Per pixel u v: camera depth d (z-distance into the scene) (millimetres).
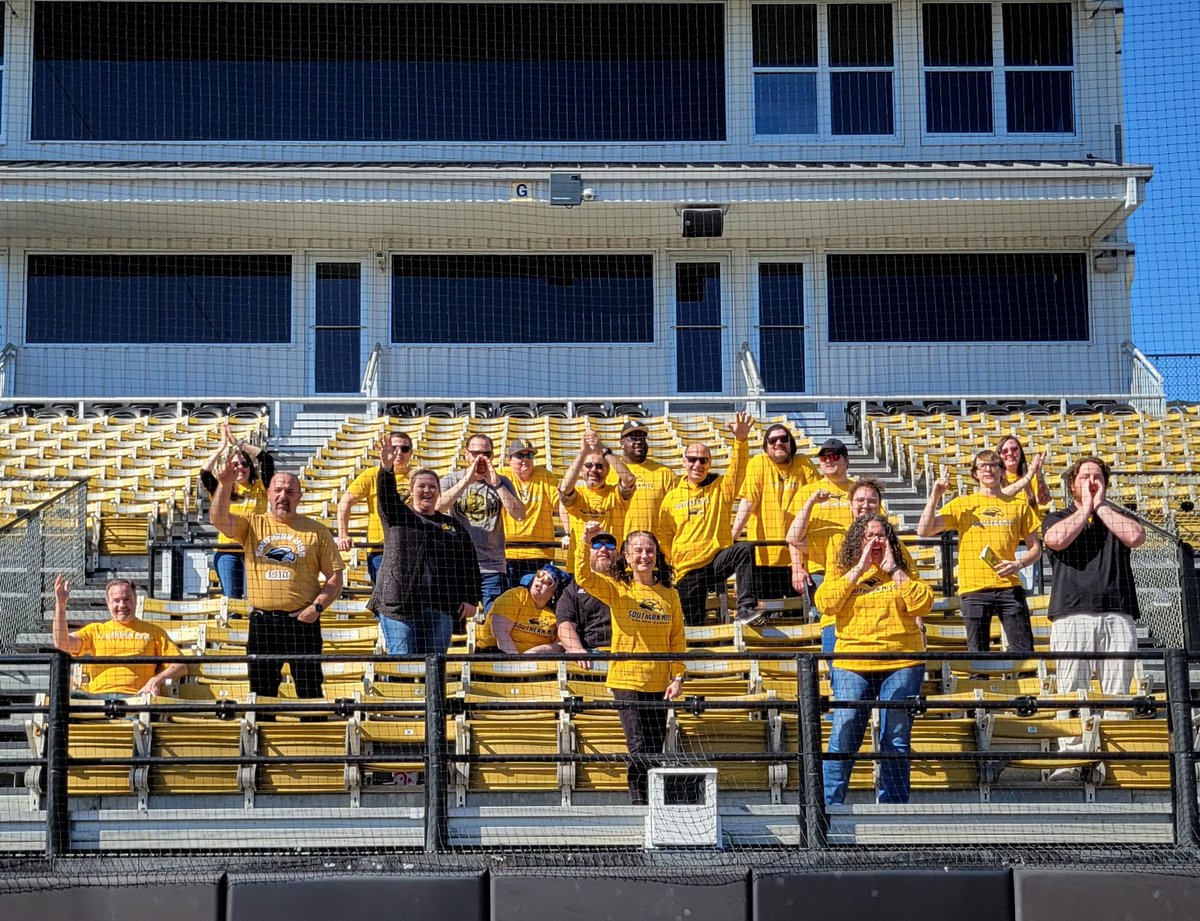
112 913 7273
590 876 7391
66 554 11914
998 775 9016
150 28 20438
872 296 20172
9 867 7367
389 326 19984
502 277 20188
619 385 20031
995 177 18703
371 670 9430
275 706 7758
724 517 10836
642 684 8430
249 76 20438
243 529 9289
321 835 8039
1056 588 9352
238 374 19797
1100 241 20141
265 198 18469
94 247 19891
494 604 9734
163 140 20266
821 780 7836
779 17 20719
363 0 20516
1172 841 8070
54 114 20234
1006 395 18422
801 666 7891
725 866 7457
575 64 20641
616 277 20234
